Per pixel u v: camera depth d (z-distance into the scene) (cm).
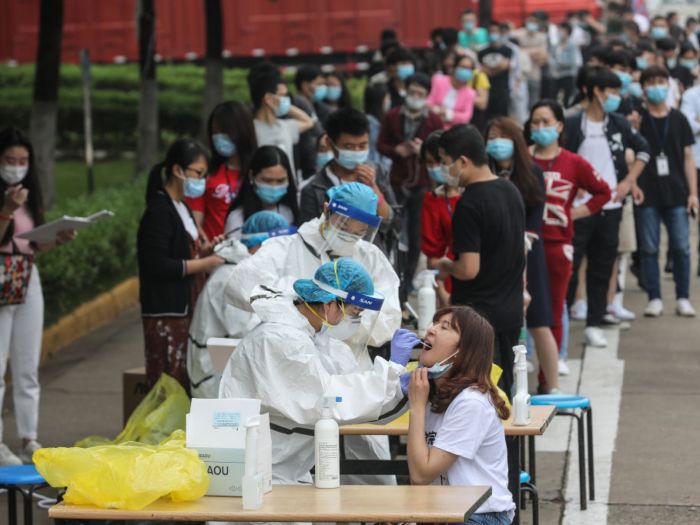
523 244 1352
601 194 1702
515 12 5359
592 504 1303
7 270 1427
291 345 937
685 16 8762
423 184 2172
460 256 1326
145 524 1041
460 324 937
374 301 967
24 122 3953
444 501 836
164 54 4647
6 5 4575
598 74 1891
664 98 2112
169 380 1362
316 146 1769
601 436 1538
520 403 1048
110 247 2403
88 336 2227
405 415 1092
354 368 990
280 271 1123
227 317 1316
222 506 841
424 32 4494
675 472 1397
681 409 1645
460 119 2750
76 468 855
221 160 1589
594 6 5309
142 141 3256
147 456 858
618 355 1942
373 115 2405
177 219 1431
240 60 4741
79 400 1805
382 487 877
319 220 1123
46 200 2578
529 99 3881
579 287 2225
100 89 4291
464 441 915
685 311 2203
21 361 1488
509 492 955
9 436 1633
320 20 4569
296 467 966
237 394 948
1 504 1366
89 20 4581
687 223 2184
